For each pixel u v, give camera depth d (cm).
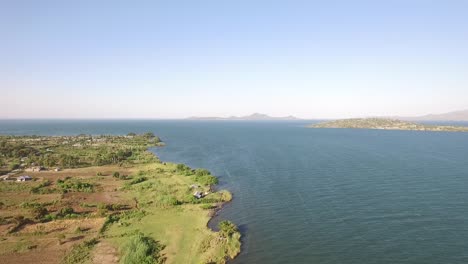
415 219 5512
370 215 5781
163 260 4284
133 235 5084
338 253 4438
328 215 5881
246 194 7525
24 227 5472
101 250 4606
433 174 9081
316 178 8881
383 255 4328
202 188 8062
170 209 6462
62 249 4650
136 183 8888
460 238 4731
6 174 10169
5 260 4331
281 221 5697
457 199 6581
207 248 4600
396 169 9931
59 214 6050
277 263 4231
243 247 4719
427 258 4203
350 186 7850
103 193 7794
